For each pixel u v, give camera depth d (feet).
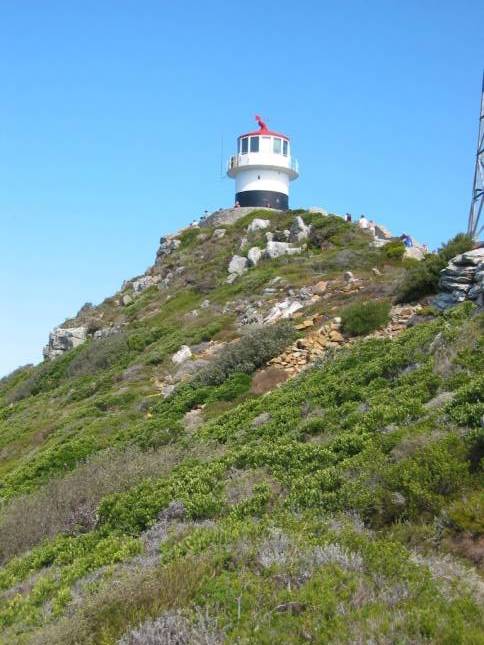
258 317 106.11
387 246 124.47
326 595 23.13
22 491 66.44
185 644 21.84
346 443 41.09
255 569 26.25
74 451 73.00
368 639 20.66
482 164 95.91
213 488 41.55
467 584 24.68
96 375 122.62
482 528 28.07
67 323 184.85
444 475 31.81
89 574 34.01
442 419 38.99
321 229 151.02
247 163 201.67
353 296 95.61
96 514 45.47
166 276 175.63
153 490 44.37
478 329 54.13
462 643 20.30
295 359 79.71
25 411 120.88
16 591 37.06
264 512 35.88
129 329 142.61
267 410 62.18
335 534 28.91
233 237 177.06
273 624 22.12
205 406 76.07
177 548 31.17
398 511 31.76
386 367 56.85
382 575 24.77
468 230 95.35
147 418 82.53
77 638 24.08
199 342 108.88
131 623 23.39
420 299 82.43
